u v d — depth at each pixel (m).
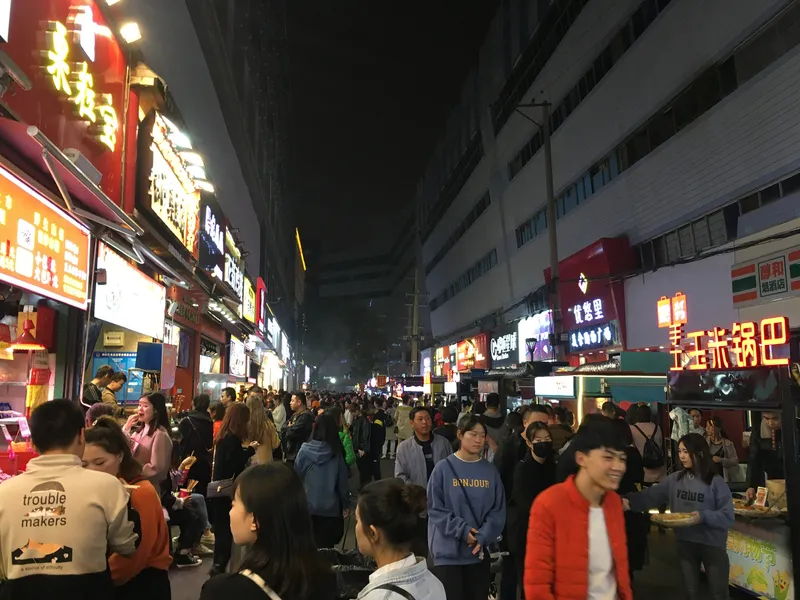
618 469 2.91
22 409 7.32
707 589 6.28
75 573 2.73
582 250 24.12
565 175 27.58
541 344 29.52
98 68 8.20
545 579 2.90
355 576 3.32
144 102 10.27
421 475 6.15
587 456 2.96
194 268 14.14
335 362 119.62
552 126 29.34
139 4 11.20
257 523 2.13
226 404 9.92
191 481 7.30
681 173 18.34
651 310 20.50
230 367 24.27
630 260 21.97
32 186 6.07
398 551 2.39
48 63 6.64
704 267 17.61
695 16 17.22
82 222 7.53
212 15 19.16
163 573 3.38
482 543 4.43
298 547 2.13
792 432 5.33
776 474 7.83
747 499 6.61
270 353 41.69
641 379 11.09
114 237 8.84
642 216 20.92
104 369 8.62
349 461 10.64
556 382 11.82
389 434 23.59
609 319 22.61
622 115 21.81
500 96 38.16
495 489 4.66
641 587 6.40
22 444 6.07
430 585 2.32
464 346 45.69
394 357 98.25
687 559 5.04
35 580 2.68
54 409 2.90
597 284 23.12
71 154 6.41
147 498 3.31
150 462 5.93
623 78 21.50
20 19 6.11
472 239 46.59
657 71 19.34
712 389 6.25
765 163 14.91
